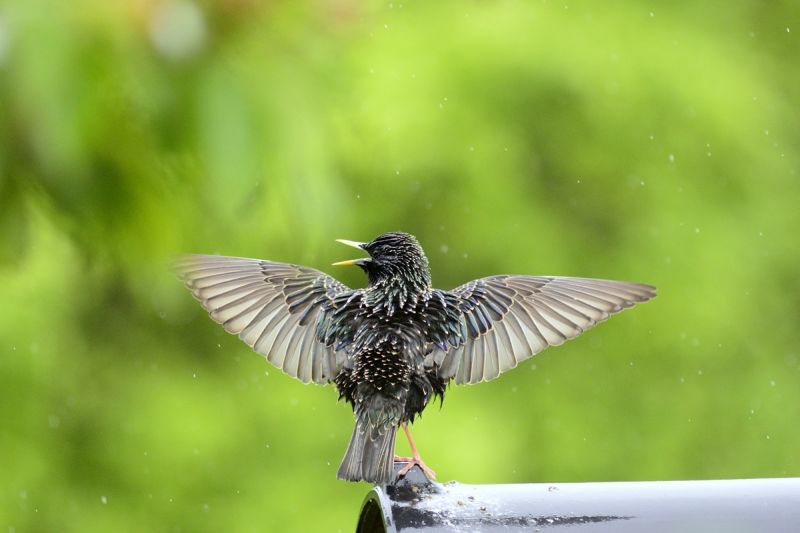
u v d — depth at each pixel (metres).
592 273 13.74
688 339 14.20
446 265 13.67
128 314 13.82
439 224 13.66
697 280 14.03
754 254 14.16
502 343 5.89
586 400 14.24
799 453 14.27
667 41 13.88
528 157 13.82
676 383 14.37
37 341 12.52
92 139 2.33
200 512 13.30
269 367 14.02
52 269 11.91
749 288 14.16
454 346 5.81
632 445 14.16
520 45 13.38
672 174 14.01
